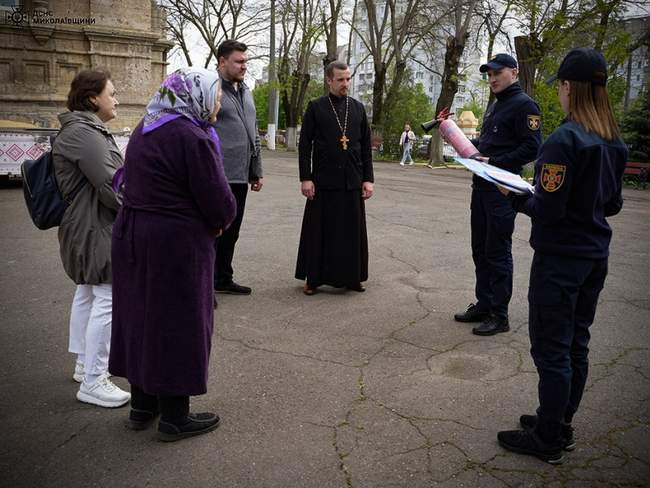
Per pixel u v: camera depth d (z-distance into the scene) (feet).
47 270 19.74
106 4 55.98
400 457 9.09
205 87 8.84
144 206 8.79
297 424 10.09
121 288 9.21
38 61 54.39
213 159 8.78
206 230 9.14
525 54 58.70
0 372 12.03
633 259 23.17
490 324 14.55
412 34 104.53
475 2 78.33
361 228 17.74
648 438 9.73
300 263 17.92
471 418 10.34
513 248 24.84
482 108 169.17
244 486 8.33
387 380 11.84
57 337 13.89
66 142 10.17
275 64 113.70
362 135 17.67
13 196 37.22
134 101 57.93
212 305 9.55
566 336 8.79
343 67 17.16
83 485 8.32
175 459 9.02
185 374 9.04
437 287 18.56
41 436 9.68
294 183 48.26
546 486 8.40
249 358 12.82
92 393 10.75
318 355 13.06
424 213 33.63
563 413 8.87
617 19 61.98
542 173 8.39
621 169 8.73
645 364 12.71
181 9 102.42
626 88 62.03
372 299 17.26
